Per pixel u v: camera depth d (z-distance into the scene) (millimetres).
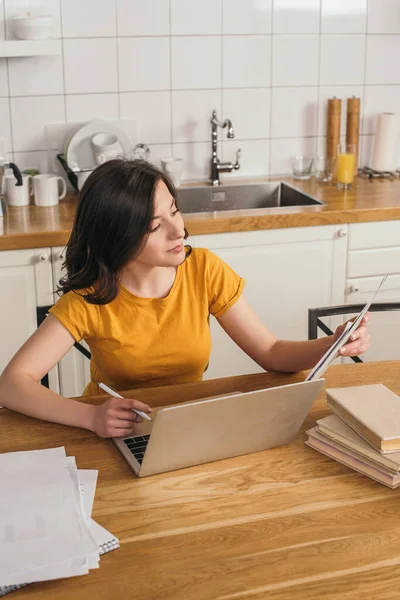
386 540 1105
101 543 1089
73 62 2980
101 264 1512
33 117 3004
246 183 3199
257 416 1279
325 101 3279
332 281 2838
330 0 3158
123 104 3076
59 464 1275
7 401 1479
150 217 1451
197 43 3076
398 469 1224
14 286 2533
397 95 3357
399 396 1495
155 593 1001
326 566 1051
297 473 1282
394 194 3000
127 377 1676
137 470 1271
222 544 1099
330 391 1386
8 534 1078
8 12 2848
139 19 2992
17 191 2832
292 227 2727
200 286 1682
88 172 2934
